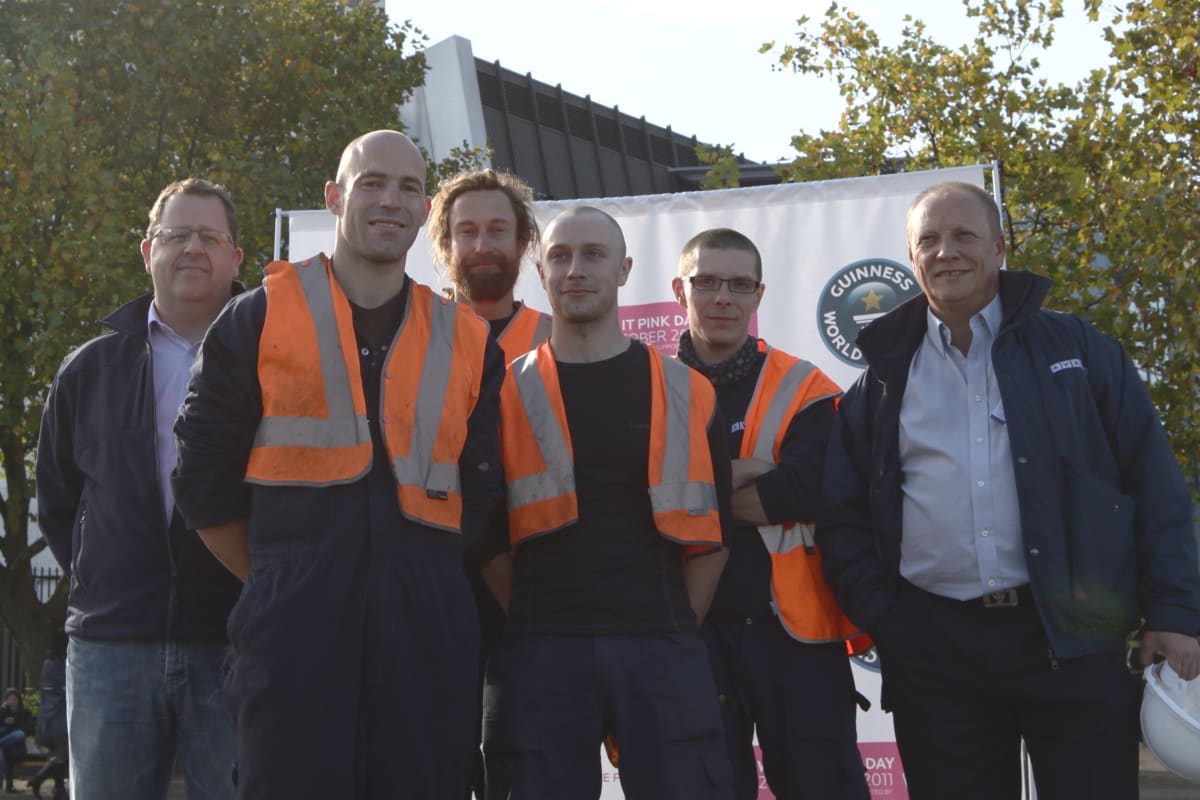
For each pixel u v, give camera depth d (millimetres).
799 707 4113
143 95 15703
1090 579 3682
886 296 5652
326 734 3020
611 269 3812
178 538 3773
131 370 3926
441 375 3312
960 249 3832
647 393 3801
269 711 3014
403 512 3162
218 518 3221
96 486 3867
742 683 4152
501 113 25969
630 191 29031
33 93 14508
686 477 3736
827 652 4184
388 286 3342
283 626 3037
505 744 3613
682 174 30016
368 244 3254
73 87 15039
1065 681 3707
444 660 3156
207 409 3174
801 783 4094
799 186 5734
